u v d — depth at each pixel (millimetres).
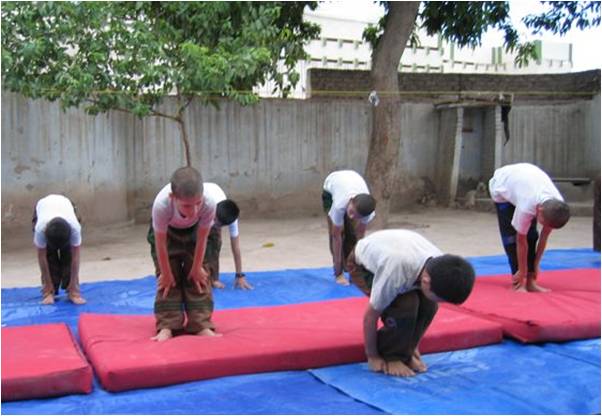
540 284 4551
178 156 9719
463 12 9195
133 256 6836
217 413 2521
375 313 2883
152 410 2553
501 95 10695
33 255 6859
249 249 7277
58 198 4621
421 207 11383
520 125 11734
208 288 3439
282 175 10391
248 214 10242
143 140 9523
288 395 2713
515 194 4320
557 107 11695
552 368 3045
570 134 11727
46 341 3170
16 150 7539
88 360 3094
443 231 8562
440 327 3383
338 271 5098
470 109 11609
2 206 7453
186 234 3363
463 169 11695
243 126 10078
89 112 6945
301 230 8922
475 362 3135
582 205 10219
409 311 2883
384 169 8539
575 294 4156
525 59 9805
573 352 3291
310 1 9148
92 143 8516
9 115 7445
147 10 7281
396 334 2941
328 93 10539
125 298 4656
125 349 3002
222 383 2842
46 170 7859
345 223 5109
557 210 4062
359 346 3111
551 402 2629
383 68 8461
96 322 3537
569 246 7242
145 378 2770
